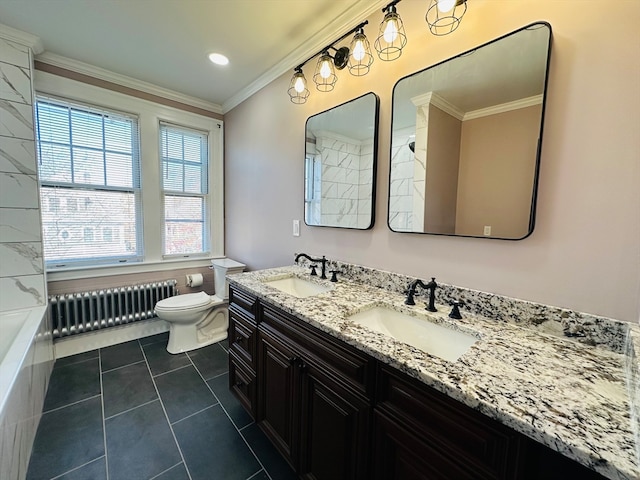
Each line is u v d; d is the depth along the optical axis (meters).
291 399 1.21
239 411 1.69
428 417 0.73
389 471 0.84
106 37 1.86
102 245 2.50
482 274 1.12
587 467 0.47
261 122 2.47
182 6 1.56
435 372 0.70
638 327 0.77
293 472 1.30
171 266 2.84
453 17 1.04
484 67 1.07
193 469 1.30
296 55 1.99
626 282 0.82
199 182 3.05
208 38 1.85
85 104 2.31
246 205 2.77
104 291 2.40
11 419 1.08
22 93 1.87
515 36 0.99
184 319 2.37
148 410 1.68
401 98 1.36
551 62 0.92
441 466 0.70
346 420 0.95
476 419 0.64
